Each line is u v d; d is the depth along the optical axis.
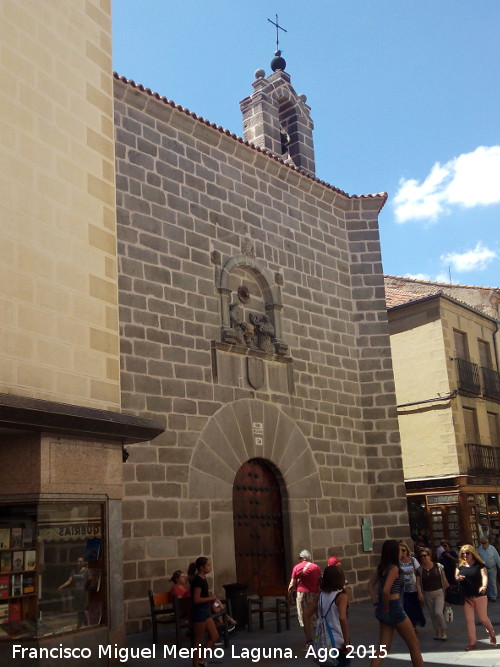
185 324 14.15
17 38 8.92
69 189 9.34
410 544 17.36
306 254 17.84
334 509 16.55
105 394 9.30
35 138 8.92
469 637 10.37
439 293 25.12
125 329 12.99
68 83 9.69
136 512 12.34
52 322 8.65
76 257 9.24
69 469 8.50
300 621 11.17
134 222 13.73
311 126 21.77
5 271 8.10
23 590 7.99
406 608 10.35
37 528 8.08
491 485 25.17
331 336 17.92
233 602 12.07
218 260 15.28
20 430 8.03
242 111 21.00
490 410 26.69
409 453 25.16
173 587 11.29
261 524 14.99
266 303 16.44
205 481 13.66
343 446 17.33
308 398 16.72
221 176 15.97
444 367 24.89
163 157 14.70
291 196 17.88
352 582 16.41
